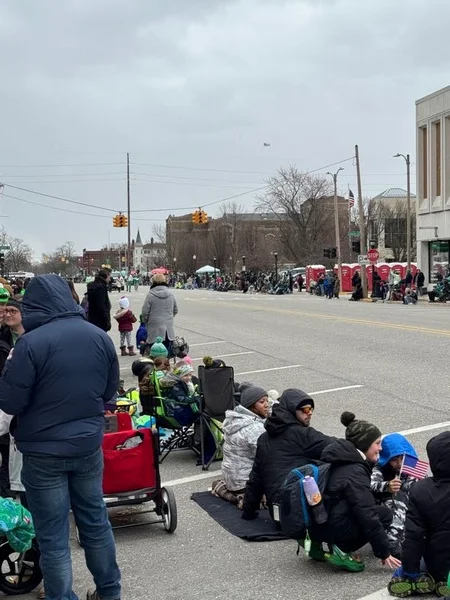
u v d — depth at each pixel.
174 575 4.81
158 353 9.30
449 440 4.10
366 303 37.88
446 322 22.62
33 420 3.79
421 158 44.44
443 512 4.13
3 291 5.69
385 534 4.70
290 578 4.68
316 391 11.34
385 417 9.23
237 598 4.40
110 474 5.36
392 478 5.30
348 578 4.63
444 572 4.17
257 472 5.69
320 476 4.80
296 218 81.25
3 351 5.59
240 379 12.76
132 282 80.06
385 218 91.88
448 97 40.84
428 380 11.81
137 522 5.88
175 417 7.74
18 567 4.64
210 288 83.06
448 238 41.59
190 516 6.04
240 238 99.94
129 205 71.38
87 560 4.07
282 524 4.88
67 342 3.83
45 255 128.12
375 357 14.78
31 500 3.86
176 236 123.06
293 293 60.28
